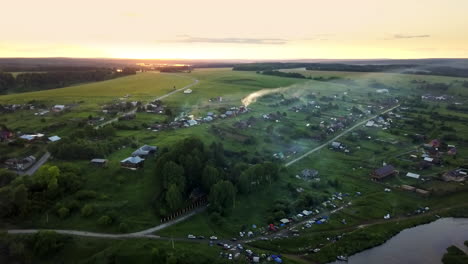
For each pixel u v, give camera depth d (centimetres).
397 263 11419
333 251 11912
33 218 11975
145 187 14400
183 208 13650
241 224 13238
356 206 15075
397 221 14125
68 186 13475
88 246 11025
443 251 12175
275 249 11912
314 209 14675
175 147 15988
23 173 14588
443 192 16162
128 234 11788
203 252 11069
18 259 10375
